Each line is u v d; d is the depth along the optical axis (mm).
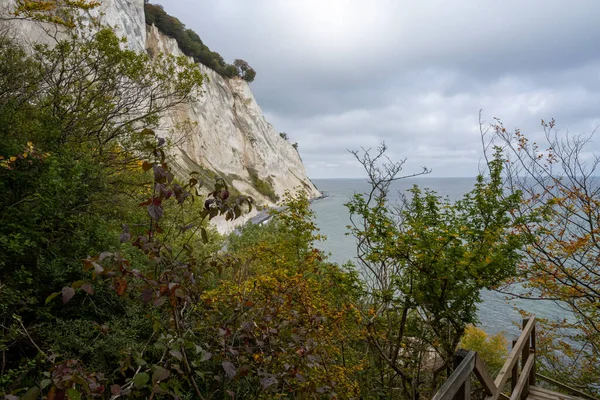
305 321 4539
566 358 11055
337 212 81500
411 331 8328
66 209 5547
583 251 7418
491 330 21688
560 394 5527
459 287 7000
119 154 9688
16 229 4711
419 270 7031
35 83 7887
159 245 2459
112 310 5223
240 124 77250
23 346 4238
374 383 7992
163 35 62406
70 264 5078
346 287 7449
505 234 6816
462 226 6609
